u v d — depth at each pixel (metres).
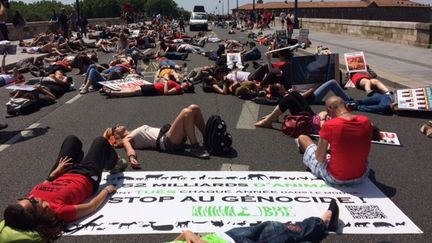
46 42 24.50
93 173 4.67
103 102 10.38
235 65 14.28
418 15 90.06
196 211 4.55
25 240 3.43
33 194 4.20
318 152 5.20
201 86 12.42
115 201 4.75
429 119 8.53
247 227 3.73
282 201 4.79
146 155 6.27
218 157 6.23
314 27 39.28
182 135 6.27
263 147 6.71
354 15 111.88
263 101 9.89
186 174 5.54
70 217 4.20
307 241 3.78
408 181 5.43
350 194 4.96
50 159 6.32
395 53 18.75
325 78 10.04
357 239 4.04
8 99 11.09
